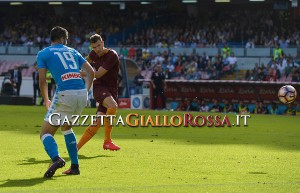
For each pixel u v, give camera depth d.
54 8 126.94
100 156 32.44
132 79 87.19
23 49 114.19
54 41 26.25
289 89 37.31
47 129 25.73
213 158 32.12
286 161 31.23
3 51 115.06
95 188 23.03
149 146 37.84
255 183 24.47
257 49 100.69
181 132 48.97
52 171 25.06
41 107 83.56
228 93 85.00
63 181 24.50
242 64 100.81
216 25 112.50
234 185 23.95
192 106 83.44
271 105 82.00
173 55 101.44
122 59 85.50
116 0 111.12
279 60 94.00
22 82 102.94
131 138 43.25
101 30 120.06
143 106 85.06
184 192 22.42
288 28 108.62
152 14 122.25
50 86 84.81
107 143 34.19
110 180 24.86
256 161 31.12
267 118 69.38
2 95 96.69
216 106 82.38
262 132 50.50
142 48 105.44
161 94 84.38
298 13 112.00
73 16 125.75
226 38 108.38
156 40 112.31
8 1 117.00
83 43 117.25
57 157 25.12
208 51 103.06
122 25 121.75
